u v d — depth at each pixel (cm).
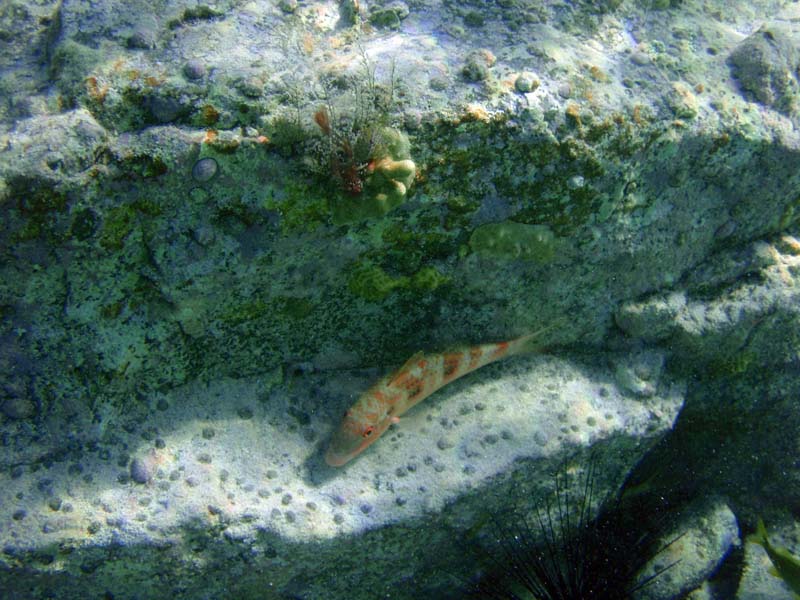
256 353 60
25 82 53
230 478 57
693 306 65
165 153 49
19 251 49
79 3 53
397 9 58
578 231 59
